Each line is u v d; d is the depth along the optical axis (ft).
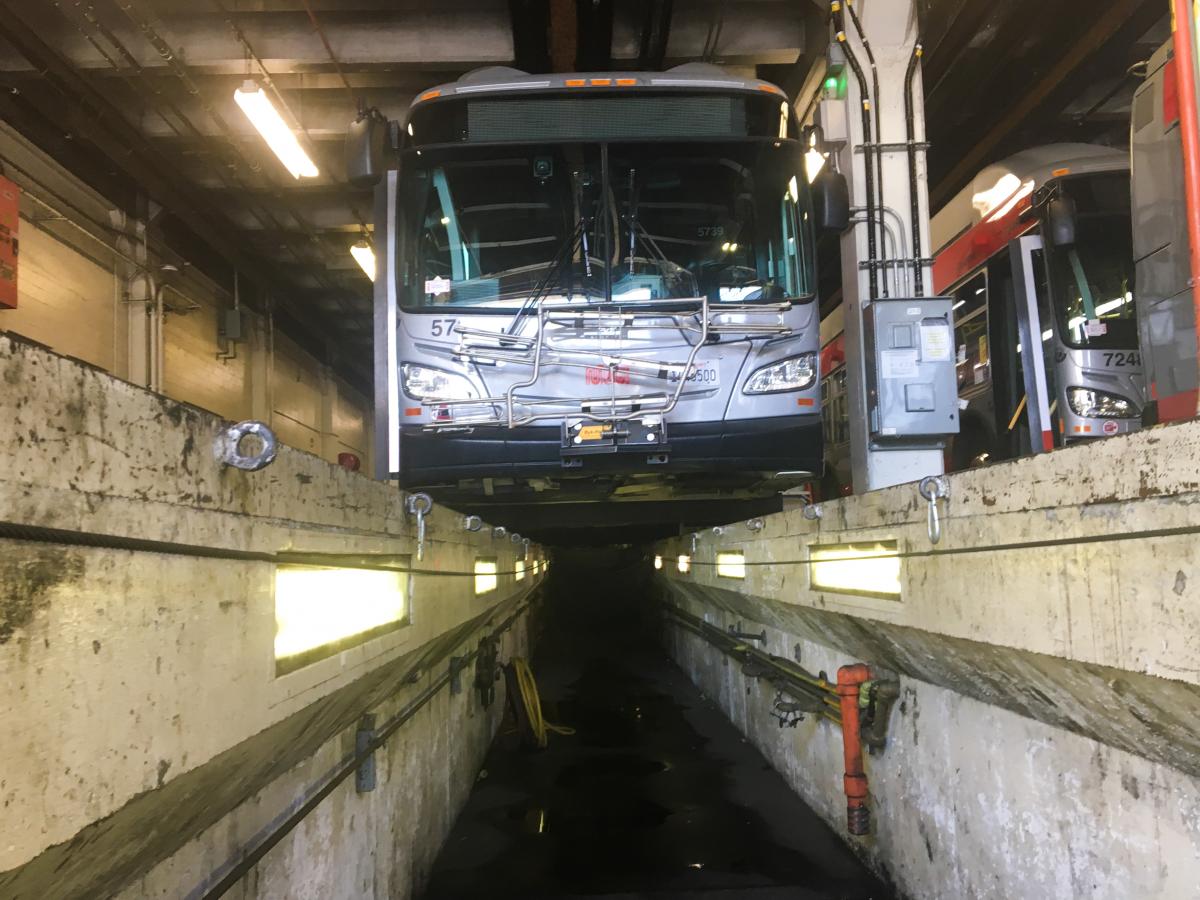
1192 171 9.30
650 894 15.34
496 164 20.07
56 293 32.24
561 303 19.60
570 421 18.90
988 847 11.05
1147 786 8.03
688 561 32.60
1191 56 9.37
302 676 7.97
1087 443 7.79
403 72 33.42
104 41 29.55
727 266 20.07
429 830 16.08
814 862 16.47
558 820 19.62
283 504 7.63
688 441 19.02
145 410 5.41
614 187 20.01
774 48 30.53
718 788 21.74
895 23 22.98
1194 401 18.95
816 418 19.84
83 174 34.83
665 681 38.78
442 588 14.96
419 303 19.71
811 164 20.98
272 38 30.01
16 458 4.17
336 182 39.96
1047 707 9.40
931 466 21.67
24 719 4.14
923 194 22.70
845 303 23.61
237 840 7.70
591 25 27.55
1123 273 26.48
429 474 19.19
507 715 30.07
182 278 43.19
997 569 9.43
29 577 4.21
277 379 58.39
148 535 5.38
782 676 20.58
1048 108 36.91
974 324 31.30
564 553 66.59
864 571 13.80
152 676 5.35
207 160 37.24
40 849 4.25
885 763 14.65
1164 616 6.73
